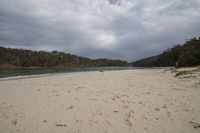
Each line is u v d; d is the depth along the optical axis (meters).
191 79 12.23
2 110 5.91
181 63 37.84
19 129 4.42
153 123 4.68
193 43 46.47
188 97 7.22
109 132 4.22
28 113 5.57
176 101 6.69
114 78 16.58
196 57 35.94
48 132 4.24
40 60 109.31
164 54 77.88
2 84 12.82
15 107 6.25
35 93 8.83
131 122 4.77
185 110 5.63
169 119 4.93
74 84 12.11
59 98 7.51
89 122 4.80
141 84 11.47
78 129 4.39
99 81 13.85
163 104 6.34
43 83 13.12
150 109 5.80
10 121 4.93
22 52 106.69
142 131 4.24
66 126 4.56
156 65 86.06
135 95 7.89
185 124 4.58
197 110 5.59
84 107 6.11
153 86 10.42
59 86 11.23
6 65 89.25
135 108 5.93
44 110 5.84
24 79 17.00
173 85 10.45
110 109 5.86
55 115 5.35
